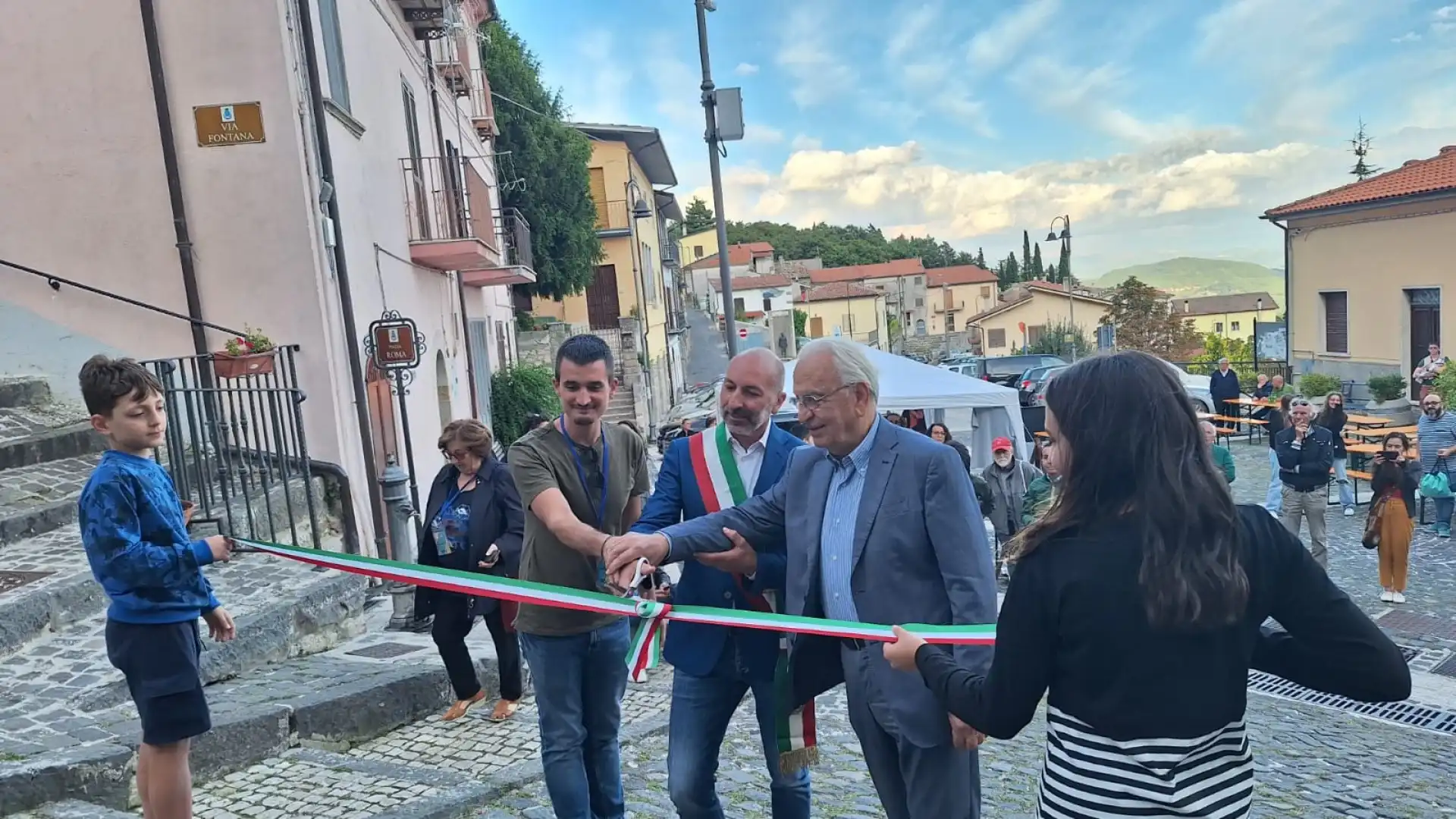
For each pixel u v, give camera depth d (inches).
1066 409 74.2
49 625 199.6
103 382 118.7
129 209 320.8
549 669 135.2
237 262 324.2
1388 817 182.9
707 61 469.4
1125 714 71.2
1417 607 362.0
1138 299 2192.4
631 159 1454.2
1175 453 71.1
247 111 319.3
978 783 112.7
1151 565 69.2
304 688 198.7
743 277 3486.7
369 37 436.8
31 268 320.2
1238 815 72.7
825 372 108.3
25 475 277.0
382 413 398.9
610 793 143.3
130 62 316.2
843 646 113.0
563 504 131.3
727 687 129.8
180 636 123.8
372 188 418.3
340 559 120.8
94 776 147.6
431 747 192.9
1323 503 380.5
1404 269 902.4
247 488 285.3
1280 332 1230.9
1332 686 73.4
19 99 316.8
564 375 135.3
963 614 102.2
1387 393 876.0
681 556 118.6
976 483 414.3
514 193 1007.0
